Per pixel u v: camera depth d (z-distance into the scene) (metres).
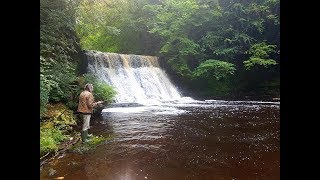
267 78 19.98
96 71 14.20
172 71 19.83
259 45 19.28
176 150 5.97
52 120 7.24
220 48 19.95
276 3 19.66
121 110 11.98
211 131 7.99
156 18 21.41
